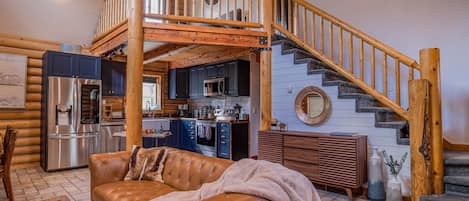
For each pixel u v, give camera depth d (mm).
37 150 5418
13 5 4879
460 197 2812
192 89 7492
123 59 6625
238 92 6199
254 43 4410
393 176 3334
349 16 4961
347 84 4148
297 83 4492
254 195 1568
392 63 4453
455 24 3852
